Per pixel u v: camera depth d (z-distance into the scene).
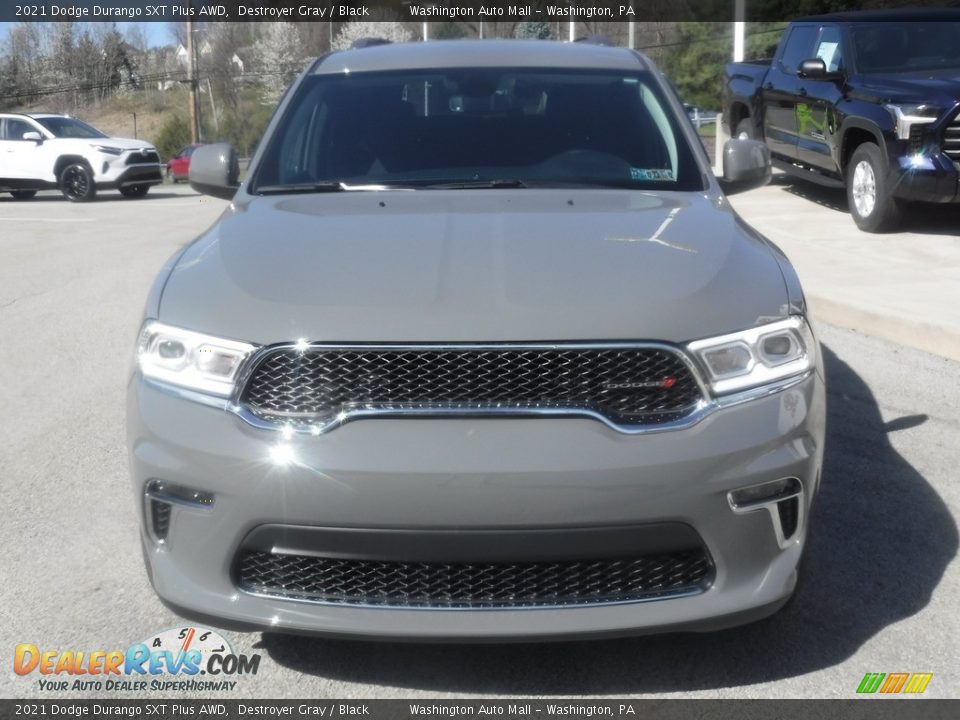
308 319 2.84
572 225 3.44
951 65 10.22
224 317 2.91
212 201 21.08
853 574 3.69
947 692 2.99
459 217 3.55
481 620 2.77
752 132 12.89
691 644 3.26
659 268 3.07
